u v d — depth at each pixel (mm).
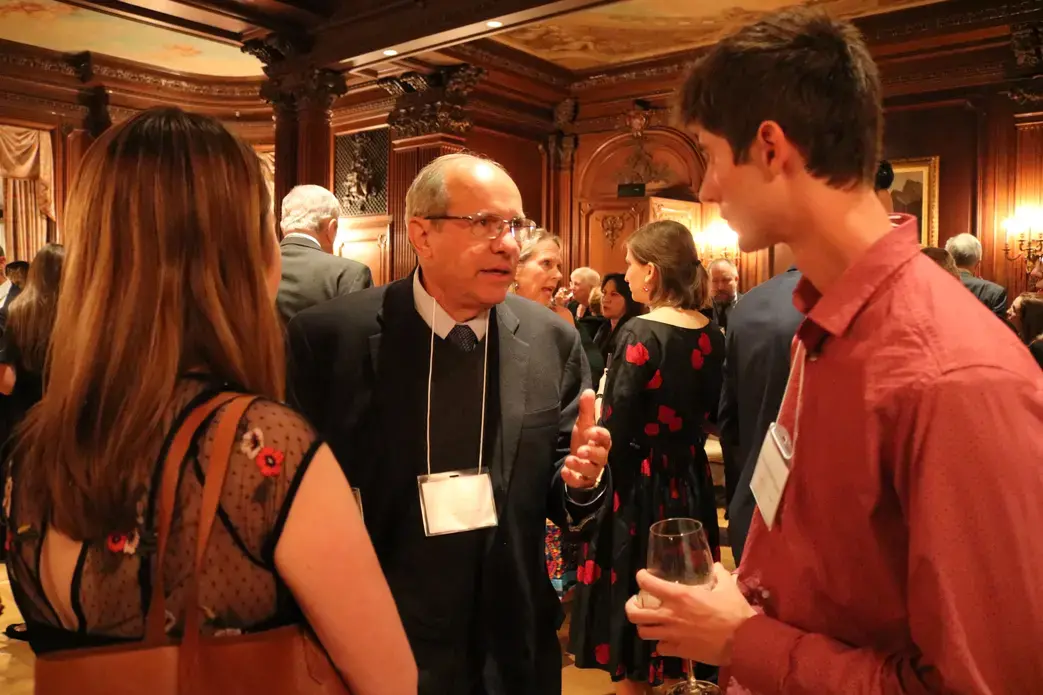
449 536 1499
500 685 1512
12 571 832
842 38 838
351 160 10164
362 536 839
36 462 791
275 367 871
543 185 10453
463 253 1512
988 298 5141
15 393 3422
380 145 9859
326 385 1593
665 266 2525
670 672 2570
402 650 873
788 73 822
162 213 804
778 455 960
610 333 4352
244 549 775
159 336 784
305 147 8008
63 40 9234
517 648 1535
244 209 851
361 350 1587
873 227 852
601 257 10172
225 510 764
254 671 769
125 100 10266
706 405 2576
